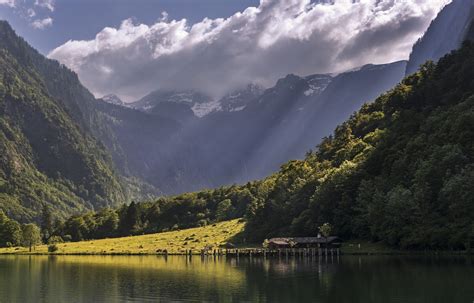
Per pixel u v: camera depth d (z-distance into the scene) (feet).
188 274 426.10
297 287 332.39
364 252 551.59
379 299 277.03
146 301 299.79
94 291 342.23
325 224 607.37
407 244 515.91
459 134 565.53
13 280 410.93
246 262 544.21
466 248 472.44
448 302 262.47
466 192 470.80
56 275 446.19
